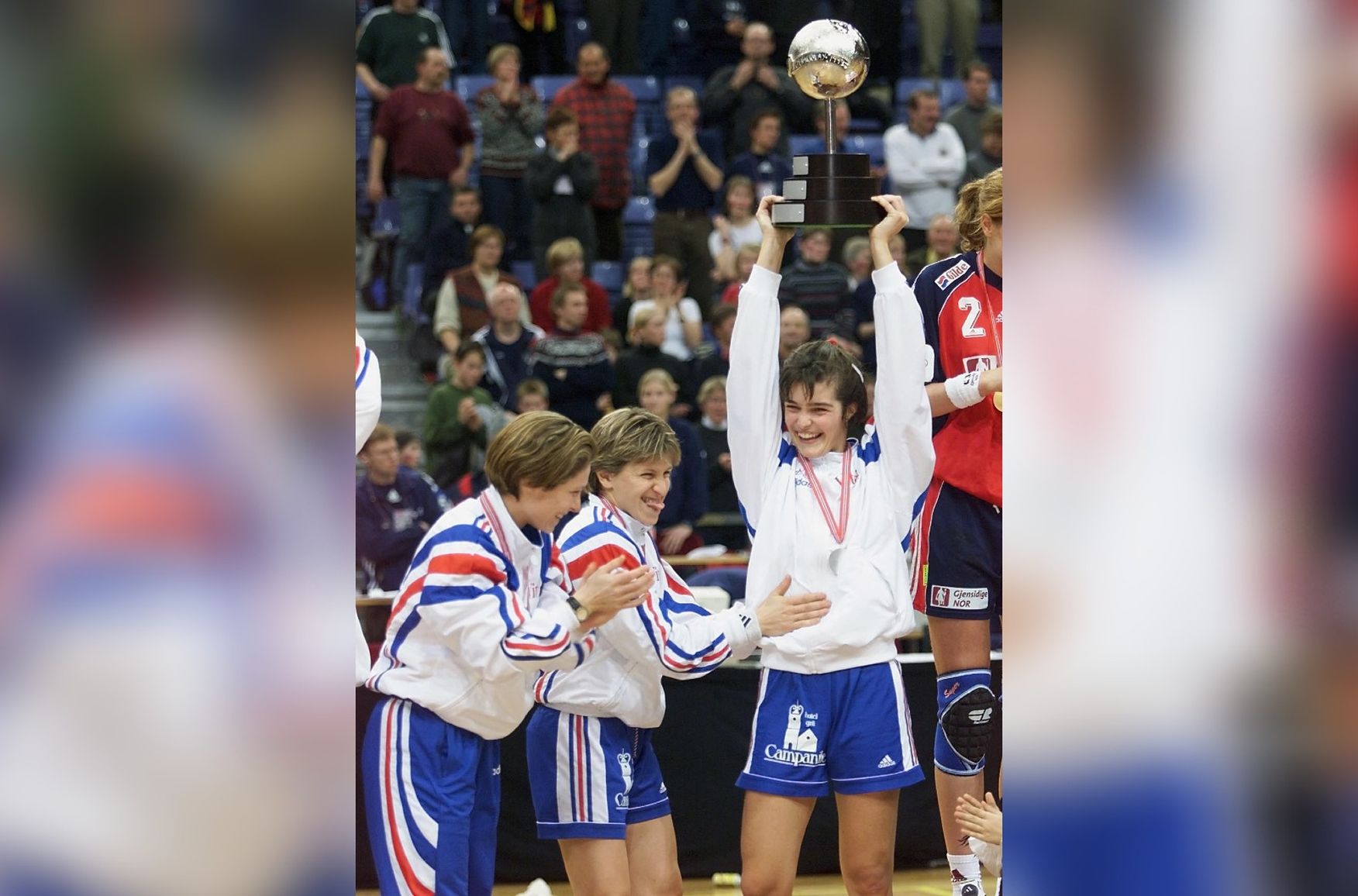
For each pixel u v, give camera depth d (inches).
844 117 641.0
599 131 598.9
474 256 538.3
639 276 556.4
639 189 652.1
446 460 490.0
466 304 534.6
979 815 196.1
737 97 612.7
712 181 590.2
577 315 497.4
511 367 502.6
